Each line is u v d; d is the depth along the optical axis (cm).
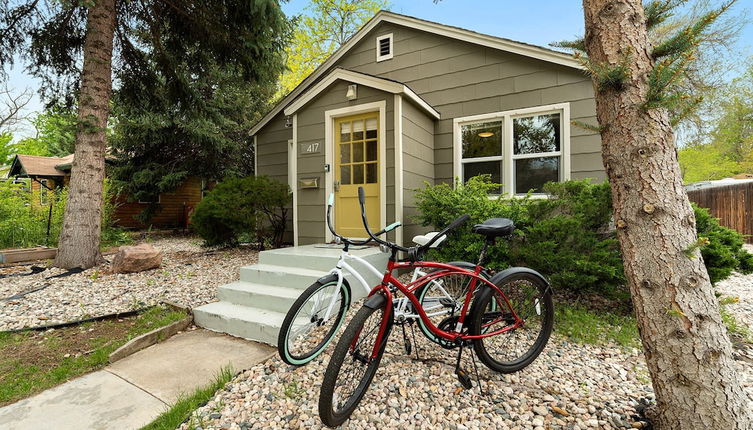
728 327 285
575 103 484
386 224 461
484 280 212
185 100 720
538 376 216
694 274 148
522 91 517
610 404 185
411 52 611
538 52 496
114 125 1102
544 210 349
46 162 1408
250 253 674
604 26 162
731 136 1401
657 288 151
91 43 527
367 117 488
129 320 322
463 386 201
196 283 441
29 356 253
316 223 520
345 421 174
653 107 145
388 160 461
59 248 521
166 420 178
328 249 431
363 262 215
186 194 1448
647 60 157
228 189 634
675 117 153
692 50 142
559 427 168
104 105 542
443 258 373
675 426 149
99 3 525
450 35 566
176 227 1402
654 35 836
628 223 158
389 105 460
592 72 160
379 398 191
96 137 536
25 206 723
